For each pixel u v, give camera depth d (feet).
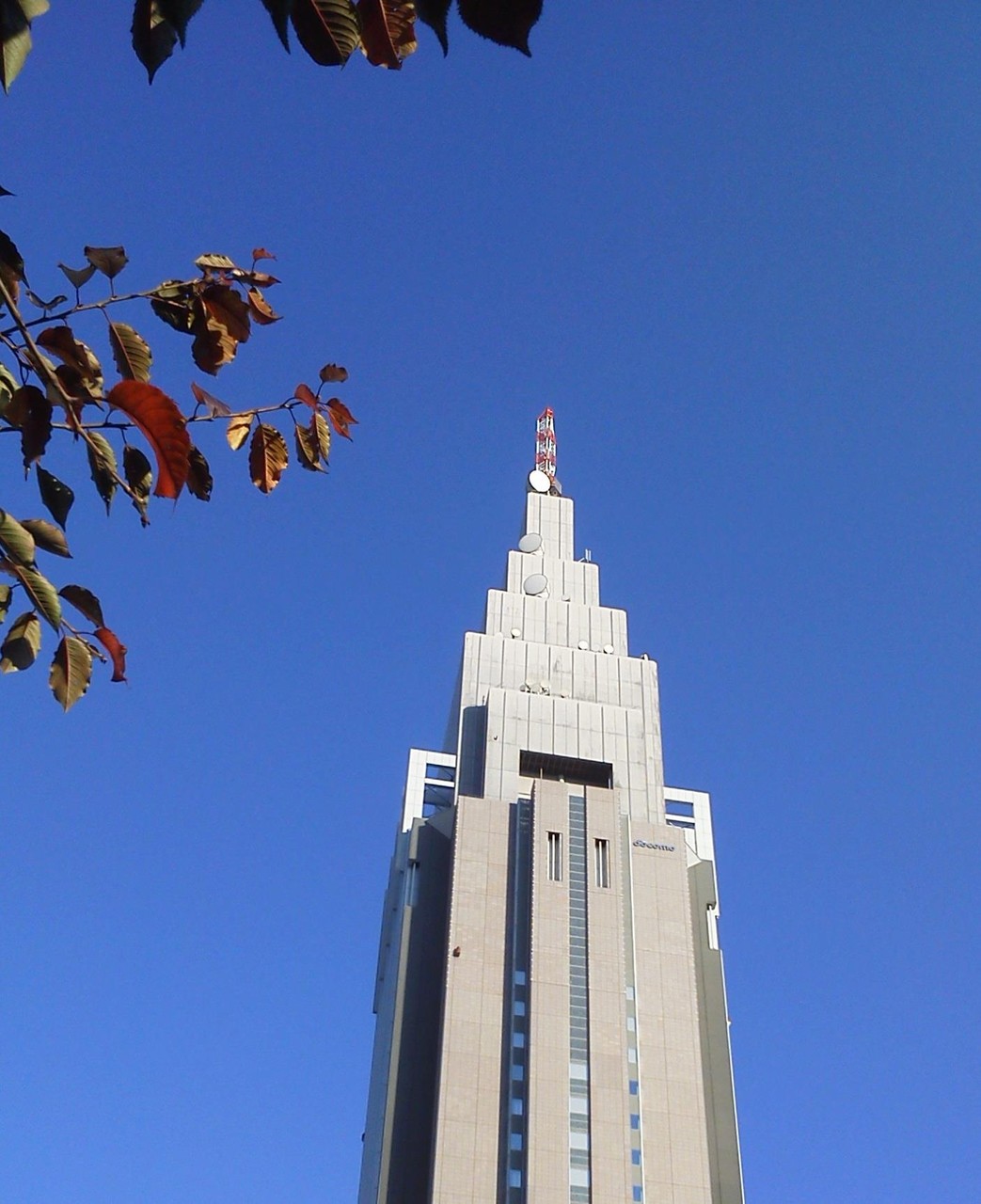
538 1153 347.97
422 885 416.26
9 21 30.99
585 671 479.00
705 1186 354.54
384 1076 386.32
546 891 400.67
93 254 40.01
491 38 30.42
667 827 430.20
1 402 39.91
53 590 42.57
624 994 383.65
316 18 32.12
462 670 469.98
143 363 41.14
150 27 32.04
